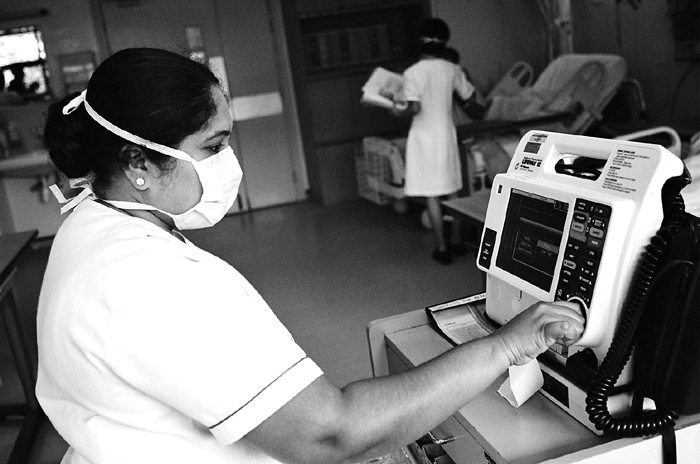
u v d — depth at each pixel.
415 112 4.23
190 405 0.80
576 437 1.03
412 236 5.04
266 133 6.59
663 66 4.88
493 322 1.35
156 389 0.80
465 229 4.67
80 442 0.88
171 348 0.79
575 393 1.05
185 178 0.91
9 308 2.96
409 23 6.55
